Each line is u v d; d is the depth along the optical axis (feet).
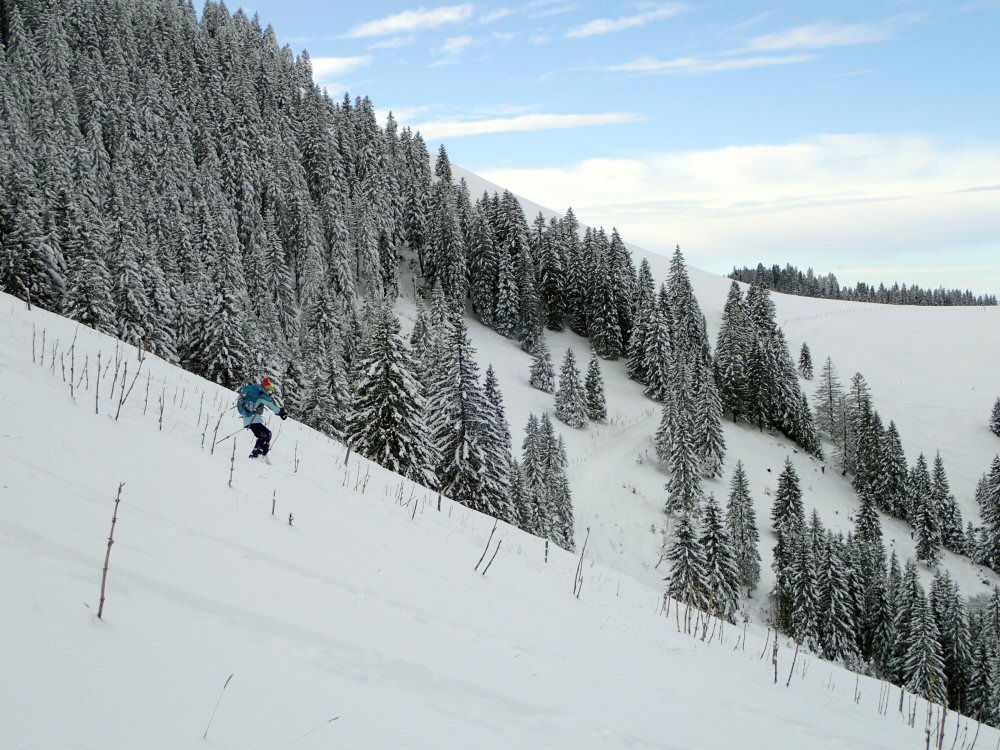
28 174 132.87
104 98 255.29
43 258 125.29
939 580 146.20
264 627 14.05
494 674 16.43
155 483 23.06
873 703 32.91
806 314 479.41
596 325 293.84
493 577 28.17
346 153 320.09
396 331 89.30
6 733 7.77
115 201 181.57
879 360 391.24
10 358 33.73
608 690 18.47
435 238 291.79
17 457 20.13
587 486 192.95
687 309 290.35
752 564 169.68
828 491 237.86
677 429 193.26
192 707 9.90
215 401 45.96
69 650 10.16
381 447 85.05
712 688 23.00
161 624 12.30
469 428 96.73
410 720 12.03
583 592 32.58
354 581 19.95
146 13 348.18
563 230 321.52
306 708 11.09
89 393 33.40
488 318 293.43
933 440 302.66
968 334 431.43
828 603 140.46
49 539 14.37
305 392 149.07
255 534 21.22
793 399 260.62
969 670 136.15
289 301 213.05
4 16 304.30
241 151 262.47
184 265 181.16
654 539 174.81
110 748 8.26
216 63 333.01
